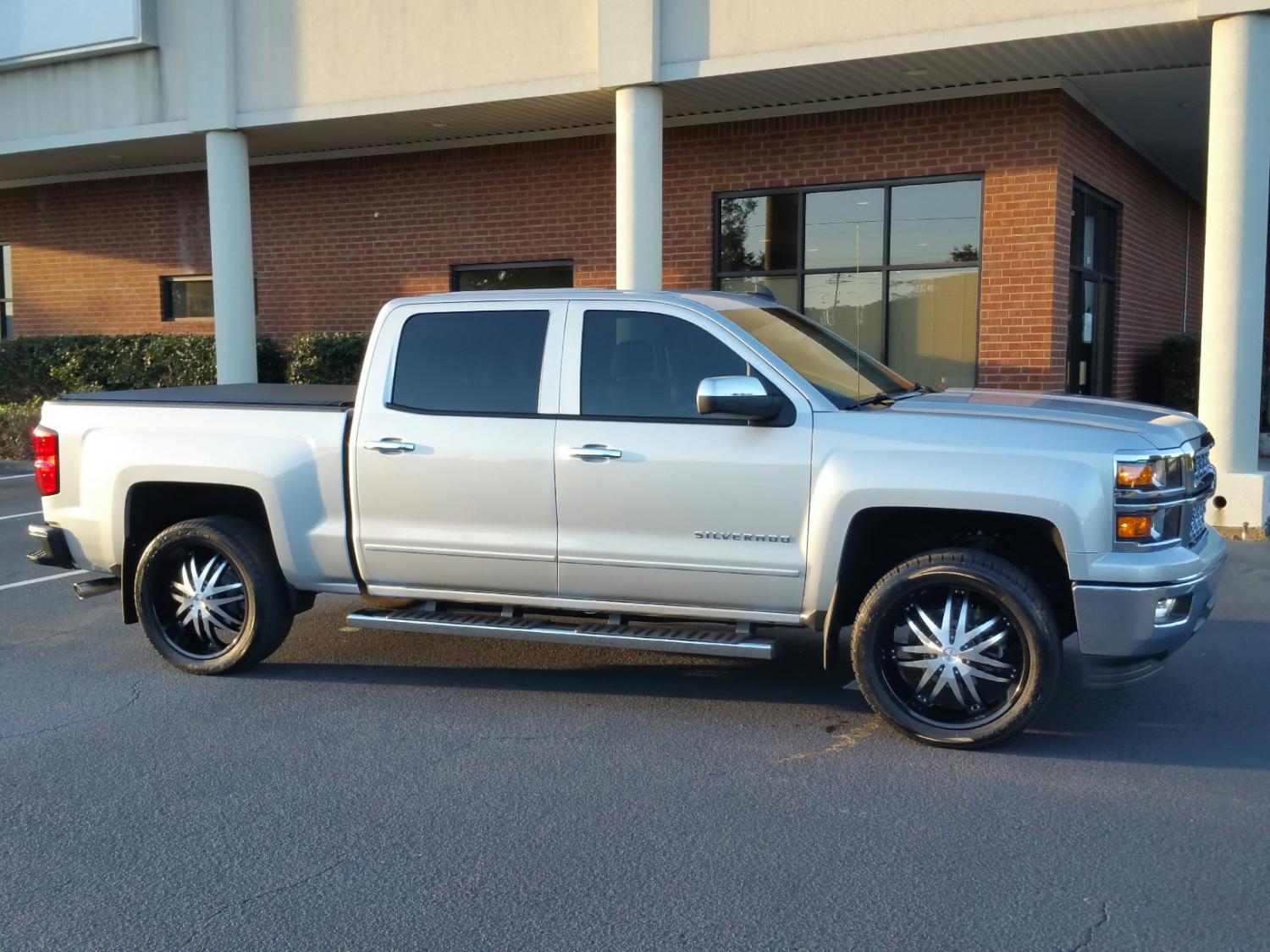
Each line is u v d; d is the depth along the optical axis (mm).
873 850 4207
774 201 13477
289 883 4023
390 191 15797
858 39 10797
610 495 5613
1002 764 5047
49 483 6754
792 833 4367
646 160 11672
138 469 6449
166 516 6875
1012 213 12211
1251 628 7168
